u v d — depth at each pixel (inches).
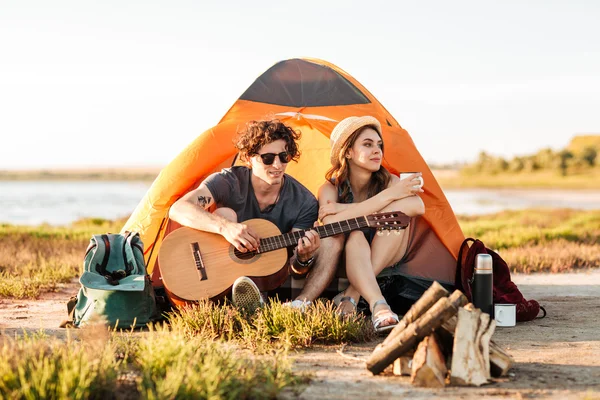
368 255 190.2
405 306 220.1
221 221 191.6
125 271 200.5
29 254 365.7
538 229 558.6
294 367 145.6
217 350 138.9
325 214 201.9
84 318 188.7
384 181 211.3
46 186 6466.5
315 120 253.0
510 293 205.6
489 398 124.0
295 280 200.8
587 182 5521.7
